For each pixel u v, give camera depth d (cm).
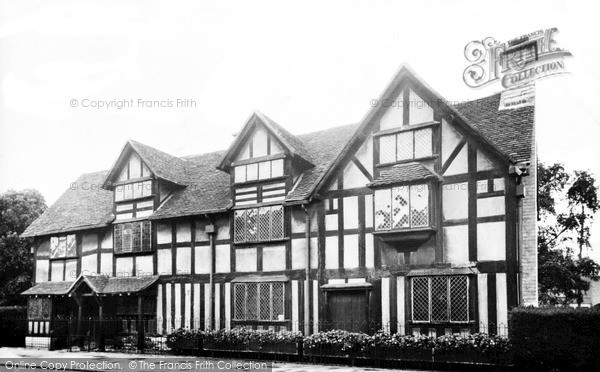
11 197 3278
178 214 1997
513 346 1286
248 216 1881
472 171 1473
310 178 1820
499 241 1408
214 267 1934
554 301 2844
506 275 1384
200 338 1820
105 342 2117
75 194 2567
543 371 1253
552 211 2981
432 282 1480
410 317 1502
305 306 1714
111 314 2136
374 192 1574
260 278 1812
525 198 1605
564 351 1220
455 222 1480
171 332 1898
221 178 2131
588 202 2944
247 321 1822
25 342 2283
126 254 2144
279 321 1756
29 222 3253
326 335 1576
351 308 1630
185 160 2400
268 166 1869
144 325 2047
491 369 1337
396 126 1617
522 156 1435
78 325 2152
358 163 1678
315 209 1739
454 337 1383
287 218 1802
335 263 1672
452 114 1506
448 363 1393
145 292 2011
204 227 1984
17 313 2303
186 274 1992
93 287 2022
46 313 2245
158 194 2119
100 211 2314
